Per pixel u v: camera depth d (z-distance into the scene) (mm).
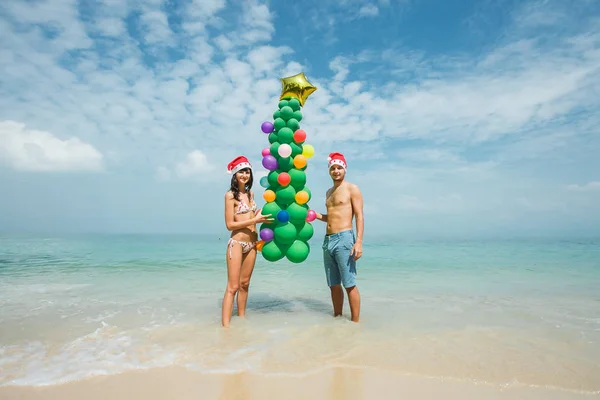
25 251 17109
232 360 3537
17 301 6266
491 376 3238
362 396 2873
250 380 3125
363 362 3512
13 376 3182
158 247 20547
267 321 4988
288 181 5047
